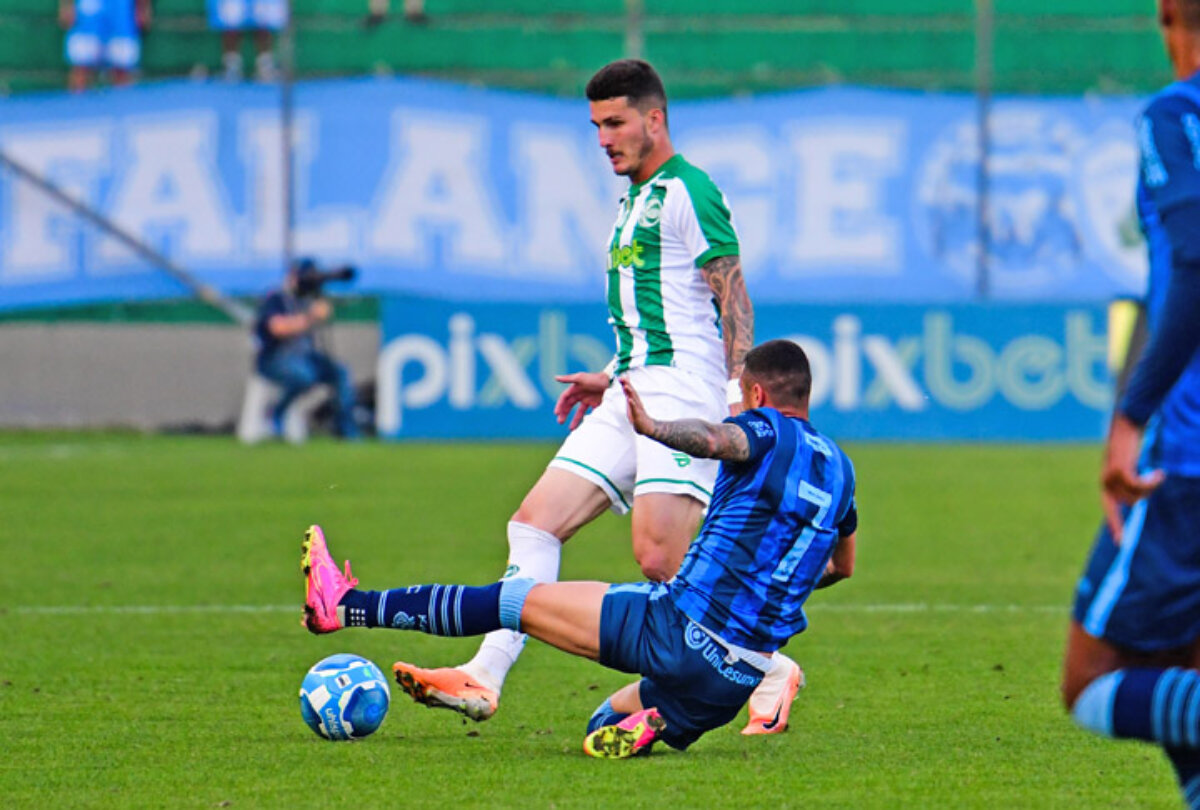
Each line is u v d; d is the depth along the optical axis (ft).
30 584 112.68
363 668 65.31
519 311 227.61
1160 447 43.39
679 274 70.08
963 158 234.38
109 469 192.75
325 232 237.04
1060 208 233.55
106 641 90.94
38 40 244.22
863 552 129.18
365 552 125.49
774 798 54.60
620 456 69.67
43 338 243.19
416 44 253.03
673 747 61.21
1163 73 248.73
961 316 226.17
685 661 58.70
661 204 69.82
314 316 226.79
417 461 202.28
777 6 252.42
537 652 89.10
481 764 60.13
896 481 180.24
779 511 58.70
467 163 237.04
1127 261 233.14
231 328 244.42
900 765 60.13
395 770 59.16
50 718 69.72
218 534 138.41
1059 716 70.23
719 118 235.20
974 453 212.84
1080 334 226.38
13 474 186.70
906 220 234.58
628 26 251.80
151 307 244.42
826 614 100.58
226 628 95.66
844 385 225.76
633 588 60.23
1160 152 42.57
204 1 248.52
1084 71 240.73
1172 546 43.01
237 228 237.66
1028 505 160.56
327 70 250.98
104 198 238.68
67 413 244.01
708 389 70.03
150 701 73.82
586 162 237.86
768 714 66.54
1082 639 44.70
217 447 221.87
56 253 239.50
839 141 235.20
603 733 61.05
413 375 228.43
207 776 58.29
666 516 67.97
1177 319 41.19
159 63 248.93
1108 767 59.98
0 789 56.34
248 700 74.02
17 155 238.89
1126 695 43.01
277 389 230.68
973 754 62.28
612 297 71.61
